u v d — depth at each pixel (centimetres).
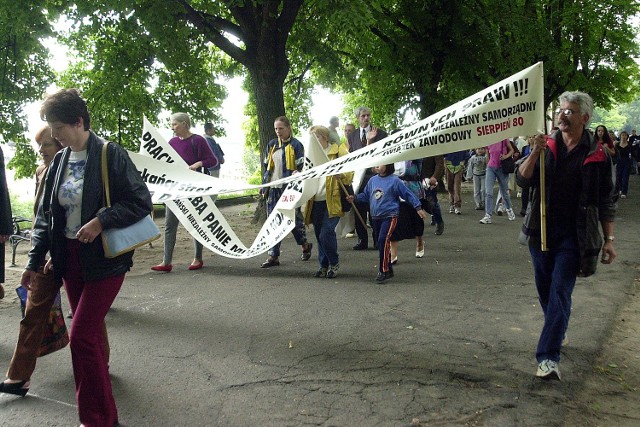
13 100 1371
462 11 1683
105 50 1388
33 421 334
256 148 1980
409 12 1709
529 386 372
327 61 1507
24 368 363
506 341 455
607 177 371
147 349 448
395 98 1873
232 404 353
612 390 368
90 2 1092
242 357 430
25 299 391
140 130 1534
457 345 448
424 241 948
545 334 375
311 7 1363
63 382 391
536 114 398
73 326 307
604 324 493
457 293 605
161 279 693
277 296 604
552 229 386
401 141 445
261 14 1137
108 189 312
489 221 1144
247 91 1761
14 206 1573
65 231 319
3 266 507
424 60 1717
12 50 1313
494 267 733
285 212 652
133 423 329
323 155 682
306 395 364
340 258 817
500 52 1748
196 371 404
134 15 1109
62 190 315
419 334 475
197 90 1559
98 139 321
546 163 382
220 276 707
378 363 414
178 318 529
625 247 853
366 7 1028
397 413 338
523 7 1962
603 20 2259
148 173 636
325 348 446
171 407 349
